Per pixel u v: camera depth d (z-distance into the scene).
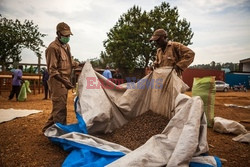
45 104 8.90
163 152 2.65
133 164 2.36
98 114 3.71
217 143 4.21
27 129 4.72
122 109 4.37
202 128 2.88
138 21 28.31
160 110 4.36
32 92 14.97
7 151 3.42
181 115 2.92
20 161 3.06
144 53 27.98
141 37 27.91
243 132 4.75
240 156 3.54
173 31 28.16
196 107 2.80
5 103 9.00
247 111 8.76
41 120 5.64
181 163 2.37
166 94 4.30
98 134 3.91
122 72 29.52
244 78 32.84
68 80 4.39
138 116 4.45
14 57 15.19
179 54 4.45
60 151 3.44
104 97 4.14
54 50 3.96
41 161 3.07
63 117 4.18
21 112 6.73
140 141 3.56
